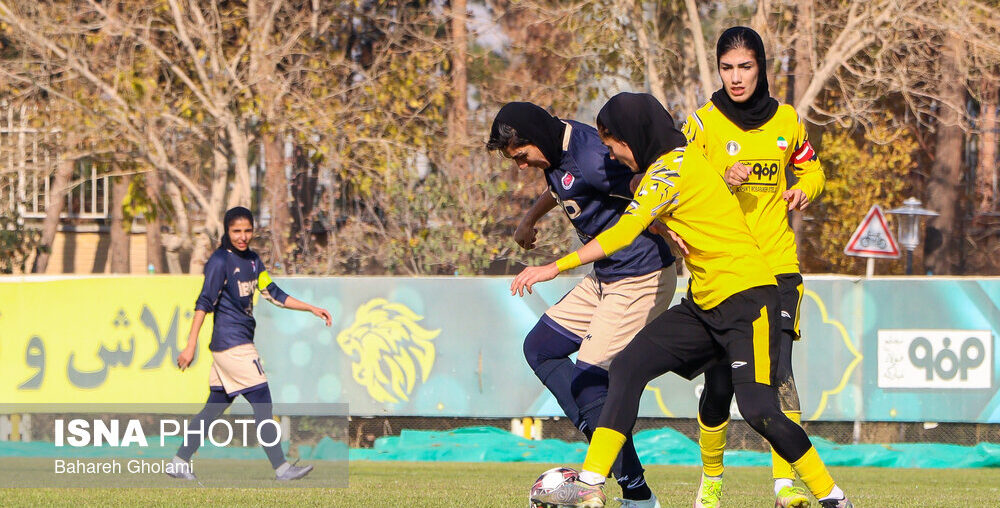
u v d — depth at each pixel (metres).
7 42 64.44
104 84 57.84
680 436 38.00
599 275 18.62
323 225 67.81
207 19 63.19
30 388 37.47
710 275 16.12
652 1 61.22
